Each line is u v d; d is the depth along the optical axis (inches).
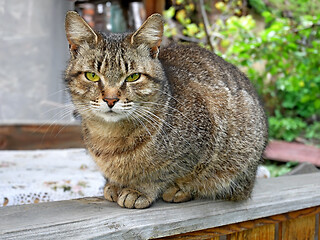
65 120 49.7
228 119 27.2
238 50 52.9
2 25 49.0
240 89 28.7
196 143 25.7
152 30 25.7
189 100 26.2
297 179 30.1
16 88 50.3
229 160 27.1
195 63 28.5
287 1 83.6
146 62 25.5
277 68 59.2
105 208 23.3
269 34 51.0
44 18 50.7
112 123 25.0
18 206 22.7
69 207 23.0
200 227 24.2
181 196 25.5
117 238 21.8
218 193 26.9
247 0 85.9
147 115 25.1
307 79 56.3
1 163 37.5
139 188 25.4
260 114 29.5
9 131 49.8
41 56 50.8
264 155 31.6
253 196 26.4
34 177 32.2
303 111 88.4
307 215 28.5
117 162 25.3
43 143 50.8
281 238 28.1
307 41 58.9
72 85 25.8
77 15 25.2
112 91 24.7
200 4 69.3
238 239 26.1
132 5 61.4
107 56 24.8
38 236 20.2
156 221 23.1
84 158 40.0
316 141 85.0
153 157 24.9
